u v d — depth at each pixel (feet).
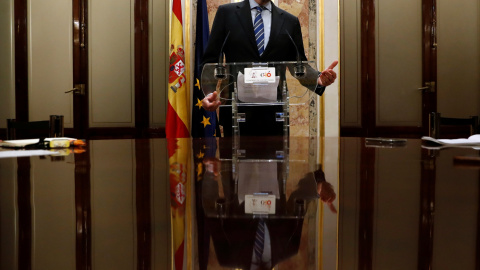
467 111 13.30
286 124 4.46
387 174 1.52
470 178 1.38
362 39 13.26
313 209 0.93
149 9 12.53
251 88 4.31
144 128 12.60
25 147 3.25
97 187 1.29
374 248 0.62
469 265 0.54
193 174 1.60
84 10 12.12
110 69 12.38
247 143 3.62
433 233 0.71
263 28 6.03
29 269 0.55
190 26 9.96
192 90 9.98
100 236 0.73
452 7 13.14
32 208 0.98
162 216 0.88
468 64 13.26
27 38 12.04
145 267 0.56
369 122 13.33
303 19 9.92
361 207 0.94
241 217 0.85
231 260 0.57
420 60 13.19
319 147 3.09
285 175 1.55
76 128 12.10
